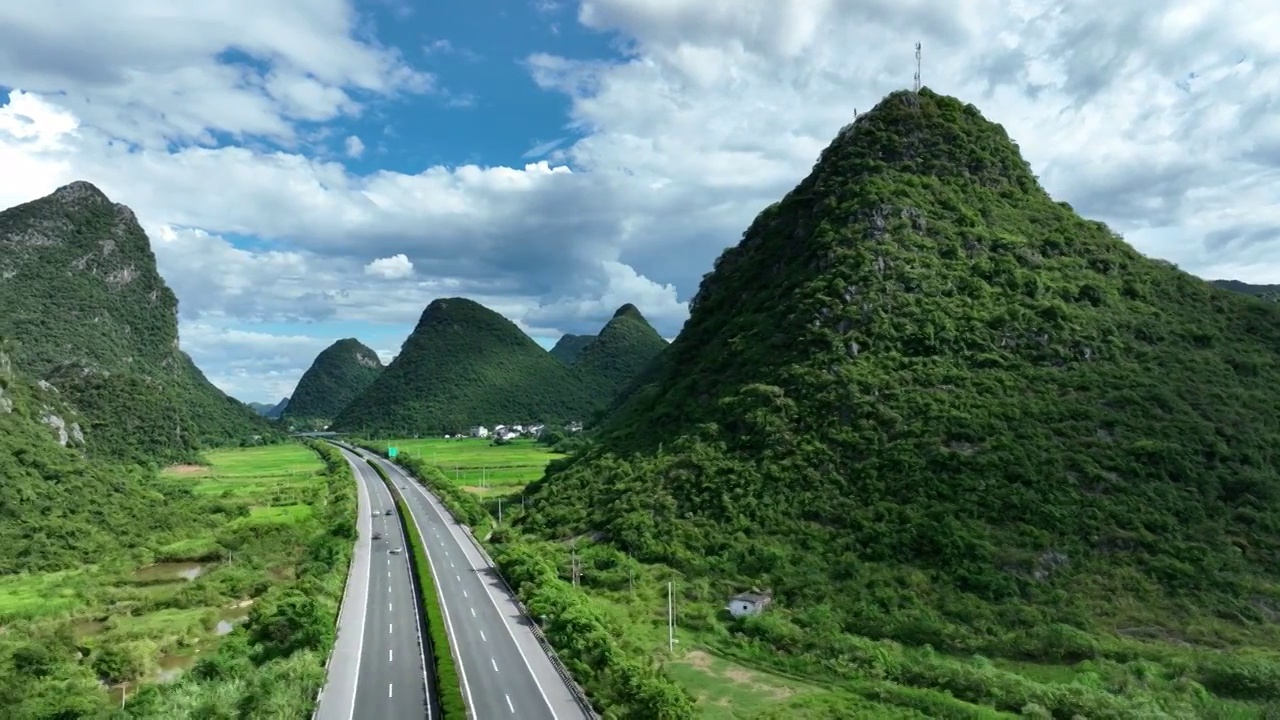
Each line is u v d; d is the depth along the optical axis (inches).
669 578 3299.7
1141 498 3152.1
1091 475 3213.6
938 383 3757.4
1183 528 3048.7
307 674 2298.2
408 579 3695.9
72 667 2672.2
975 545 2994.6
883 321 4050.2
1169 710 2153.1
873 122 5196.9
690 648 2738.7
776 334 4399.6
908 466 3410.4
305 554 4306.1
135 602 3543.3
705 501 3718.0
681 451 4101.9
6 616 3230.8
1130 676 2341.3
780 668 2564.0
